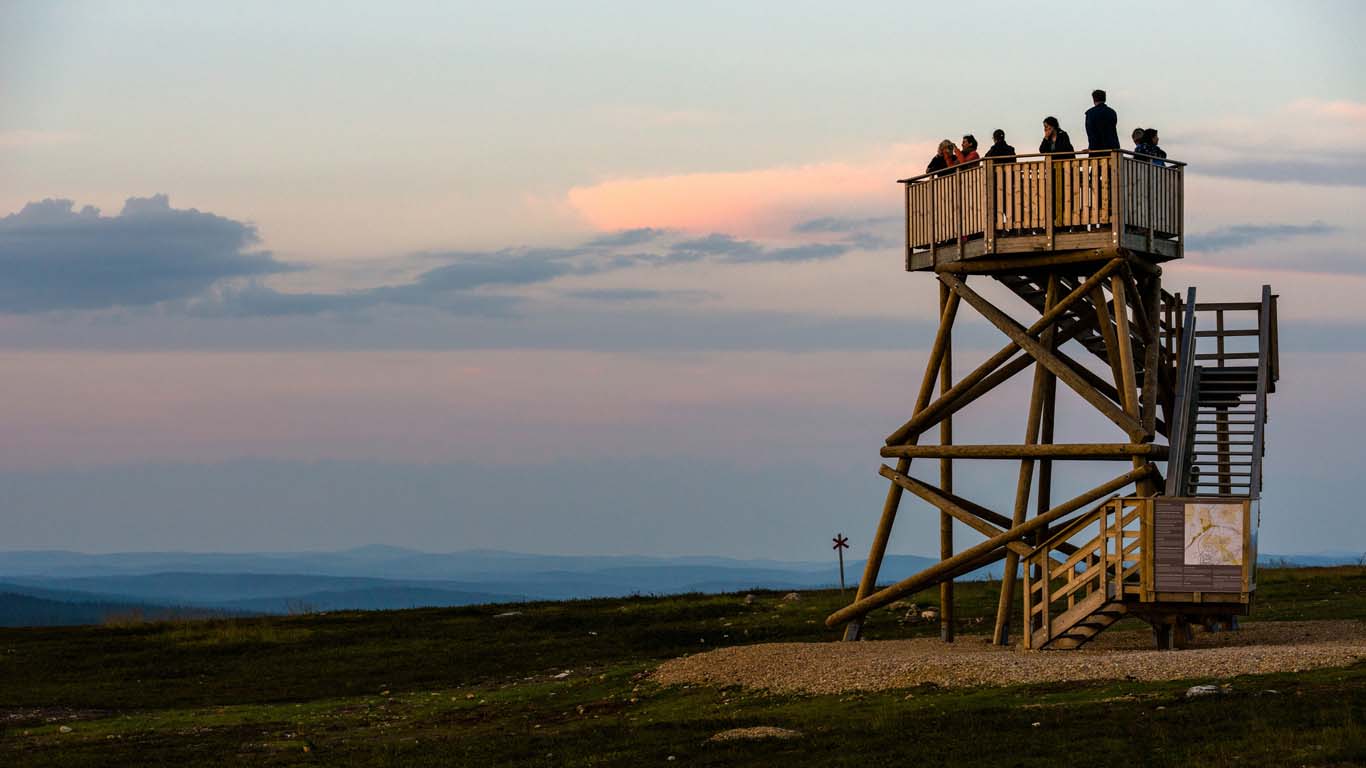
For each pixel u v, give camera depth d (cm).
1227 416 4234
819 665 3597
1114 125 3862
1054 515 3866
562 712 3575
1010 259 4006
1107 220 3809
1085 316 4312
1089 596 3616
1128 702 2778
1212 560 3447
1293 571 6175
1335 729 2361
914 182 4278
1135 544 3522
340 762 3031
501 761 2920
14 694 4394
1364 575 5781
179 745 3397
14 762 3206
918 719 2838
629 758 2808
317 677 4650
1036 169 3894
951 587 4203
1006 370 4147
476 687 4278
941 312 4275
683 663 3925
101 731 3644
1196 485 4044
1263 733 2402
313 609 6419
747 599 5962
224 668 4838
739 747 2788
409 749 3158
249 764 3081
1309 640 3819
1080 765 2378
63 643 5362
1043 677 3116
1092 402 3838
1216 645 3797
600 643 5066
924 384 4262
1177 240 4128
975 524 4009
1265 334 4281
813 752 2686
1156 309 4169
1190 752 2367
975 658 3428
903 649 3891
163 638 5394
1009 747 2533
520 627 5469
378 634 5400
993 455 4053
